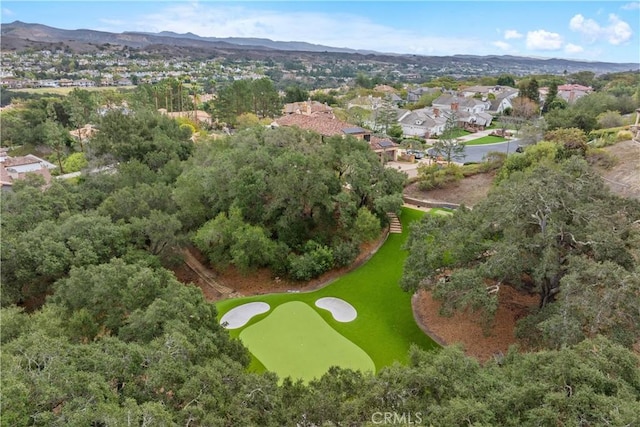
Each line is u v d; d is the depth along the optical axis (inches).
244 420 545.0
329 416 558.6
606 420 454.0
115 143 2011.6
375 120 3538.4
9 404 449.4
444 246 1024.9
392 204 1471.5
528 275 1119.6
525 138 2301.9
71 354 598.9
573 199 957.8
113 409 493.4
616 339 724.7
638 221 989.2
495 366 640.4
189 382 572.4
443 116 3745.1
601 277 762.8
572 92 4594.0
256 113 3907.5
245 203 1370.6
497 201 1048.2
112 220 1396.4
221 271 1406.3
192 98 4532.5
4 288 1069.1
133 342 704.4
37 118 3467.0
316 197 1352.1
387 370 613.0
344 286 1261.1
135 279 863.7
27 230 1302.9
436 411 501.4
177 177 1667.1
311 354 943.0
